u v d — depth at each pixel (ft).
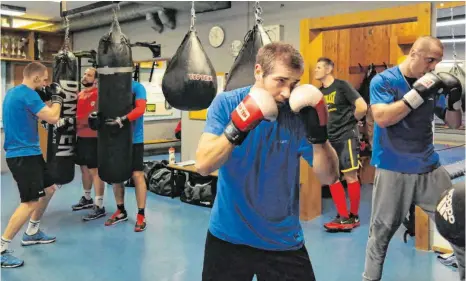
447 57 11.18
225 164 5.70
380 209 8.25
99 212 15.21
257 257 5.88
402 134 7.97
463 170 10.95
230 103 5.59
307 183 14.80
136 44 18.47
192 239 12.93
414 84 7.47
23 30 24.17
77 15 23.06
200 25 18.58
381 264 8.40
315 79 14.47
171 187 17.99
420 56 7.63
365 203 16.99
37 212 12.34
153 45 18.98
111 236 13.23
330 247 12.28
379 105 7.89
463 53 10.93
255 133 5.51
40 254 11.74
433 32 11.55
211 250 6.03
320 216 15.40
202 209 16.20
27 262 11.19
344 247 12.27
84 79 14.73
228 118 5.55
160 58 20.47
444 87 7.41
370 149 19.99
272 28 15.58
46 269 10.75
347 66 19.48
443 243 11.66
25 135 10.99
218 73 17.83
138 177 13.69
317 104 4.98
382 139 8.20
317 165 5.59
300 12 15.17
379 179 8.28
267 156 5.60
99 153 11.41
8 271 10.62
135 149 13.60
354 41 19.27
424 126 7.98
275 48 5.04
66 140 12.85
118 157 11.33
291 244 5.93
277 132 5.54
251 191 5.71
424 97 7.36
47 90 12.28
